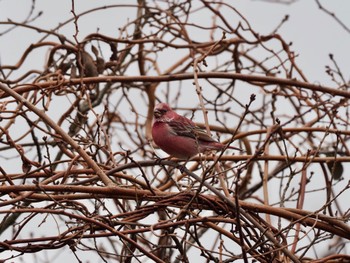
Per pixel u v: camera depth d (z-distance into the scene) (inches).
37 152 517.3
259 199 590.2
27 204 491.8
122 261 474.0
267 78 524.1
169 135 480.7
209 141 479.8
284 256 421.1
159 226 401.4
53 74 520.4
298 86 528.1
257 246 394.0
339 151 571.5
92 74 554.9
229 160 487.5
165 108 488.4
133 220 411.2
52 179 443.5
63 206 406.9
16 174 447.5
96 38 562.6
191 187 423.2
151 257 396.8
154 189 438.0
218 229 411.2
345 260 434.9
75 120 496.4
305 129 532.7
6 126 497.4
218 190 440.1
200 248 398.9
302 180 480.1
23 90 492.4
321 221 423.2
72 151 533.3
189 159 471.5
